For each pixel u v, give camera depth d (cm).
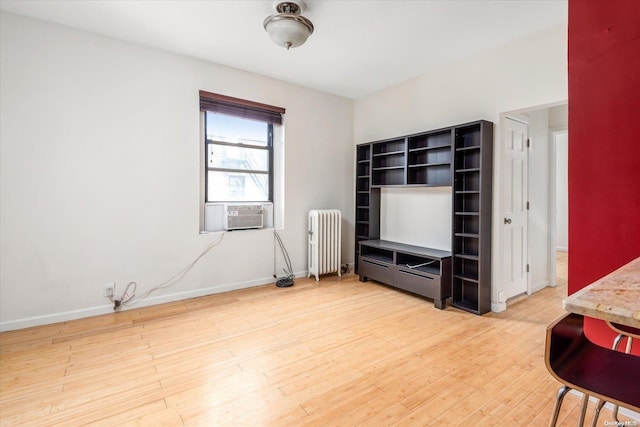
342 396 177
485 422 156
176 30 284
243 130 398
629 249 153
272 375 198
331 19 261
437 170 361
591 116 164
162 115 324
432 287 320
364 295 360
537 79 278
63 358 217
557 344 87
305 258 441
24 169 263
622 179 155
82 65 284
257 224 396
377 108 447
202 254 354
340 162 475
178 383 189
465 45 305
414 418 159
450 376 197
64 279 281
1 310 257
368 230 448
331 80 404
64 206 279
